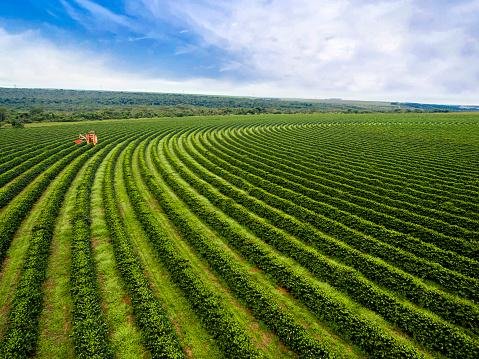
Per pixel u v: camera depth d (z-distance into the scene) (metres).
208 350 15.85
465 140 69.81
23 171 45.28
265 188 38.75
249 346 15.36
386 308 18.28
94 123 117.00
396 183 40.38
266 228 27.03
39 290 19.23
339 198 35.59
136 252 24.38
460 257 22.69
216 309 17.67
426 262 22.06
